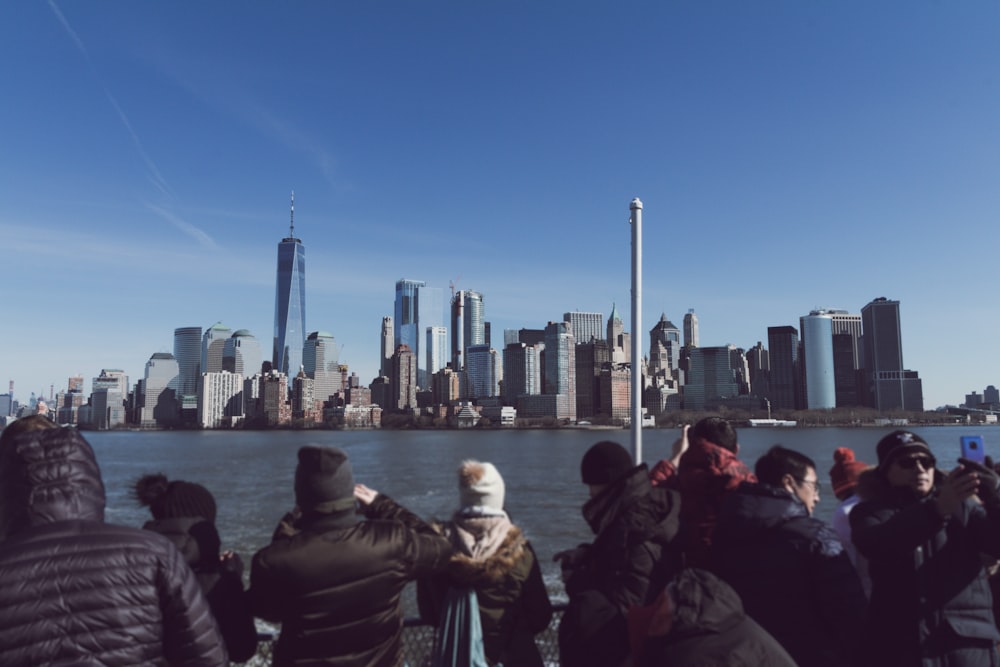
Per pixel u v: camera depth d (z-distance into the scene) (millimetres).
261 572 3221
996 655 3680
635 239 6324
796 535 3598
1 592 2416
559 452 190625
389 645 3377
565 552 4078
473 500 3836
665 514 3672
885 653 3822
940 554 3719
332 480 3395
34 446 2711
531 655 3830
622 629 3371
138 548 2652
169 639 2707
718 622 2648
